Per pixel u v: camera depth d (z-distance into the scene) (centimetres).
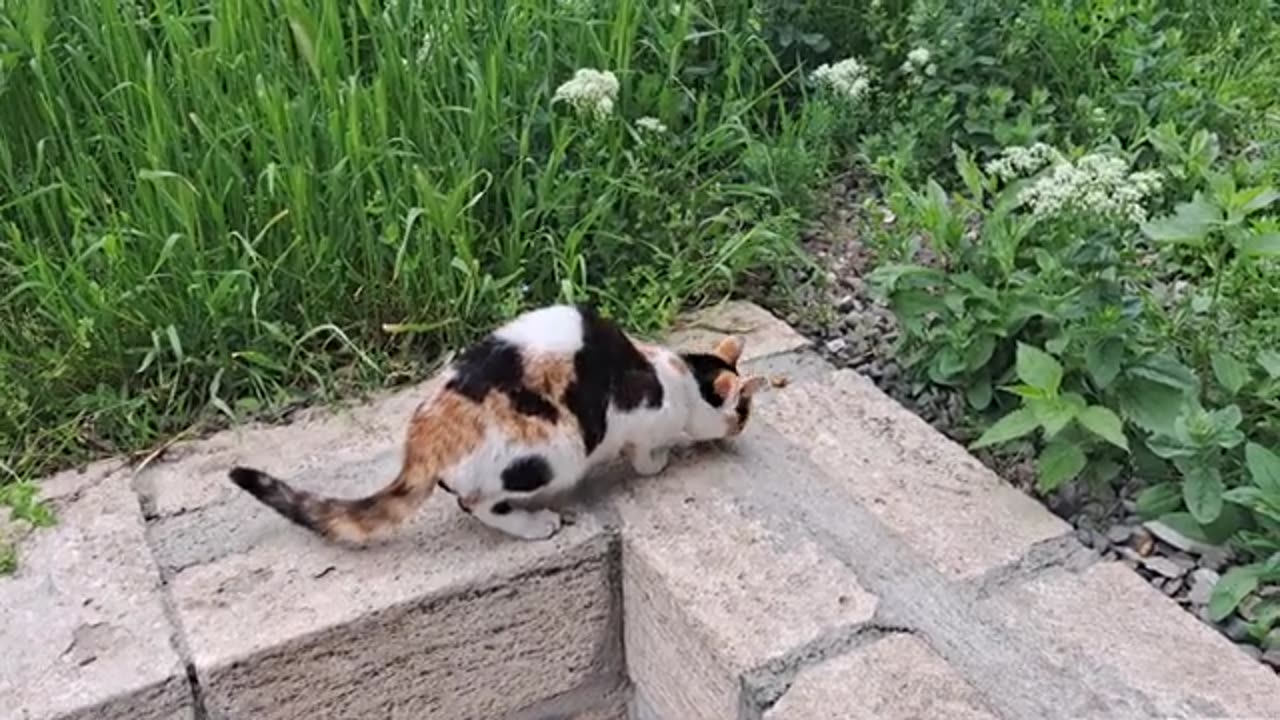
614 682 143
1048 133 186
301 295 160
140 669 120
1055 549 128
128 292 152
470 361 128
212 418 150
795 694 115
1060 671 115
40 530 134
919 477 137
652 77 183
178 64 168
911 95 194
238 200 164
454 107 171
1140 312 144
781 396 149
